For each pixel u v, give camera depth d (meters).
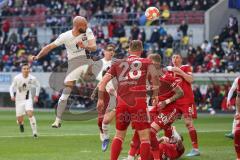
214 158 16.48
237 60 44.69
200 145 20.09
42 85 46.66
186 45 48.31
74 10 54.44
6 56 50.91
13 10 56.59
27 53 51.09
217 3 51.00
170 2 52.25
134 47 13.34
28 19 55.69
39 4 56.59
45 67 47.19
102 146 17.59
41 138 21.94
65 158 16.06
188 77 16.44
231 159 16.30
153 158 14.28
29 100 22.77
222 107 41.69
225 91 41.91
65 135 23.27
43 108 45.69
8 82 48.44
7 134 23.66
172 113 15.50
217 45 46.59
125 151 17.70
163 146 15.09
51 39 51.12
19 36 53.62
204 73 43.75
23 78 23.09
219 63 44.56
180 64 17.03
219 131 26.30
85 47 17.05
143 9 52.44
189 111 16.47
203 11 51.19
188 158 16.45
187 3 51.91
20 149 18.19
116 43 48.69
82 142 20.44
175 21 51.38
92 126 28.48
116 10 53.38
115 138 13.25
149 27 51.06
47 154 16.94
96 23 52.84
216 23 50.81
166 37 47.69
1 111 41.38
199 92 42.66
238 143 15.05
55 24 53.69
